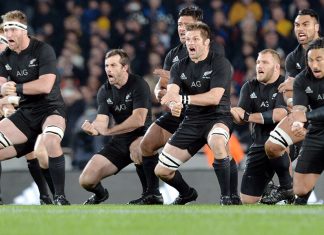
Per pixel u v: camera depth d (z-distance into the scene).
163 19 56.44
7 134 31.39
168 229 20.00
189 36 30.17
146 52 54.38
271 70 32.44
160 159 31.16
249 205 29.50
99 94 33.75
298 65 32.88
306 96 28.98
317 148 28.94
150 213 23.92
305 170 29.14
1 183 39.94
